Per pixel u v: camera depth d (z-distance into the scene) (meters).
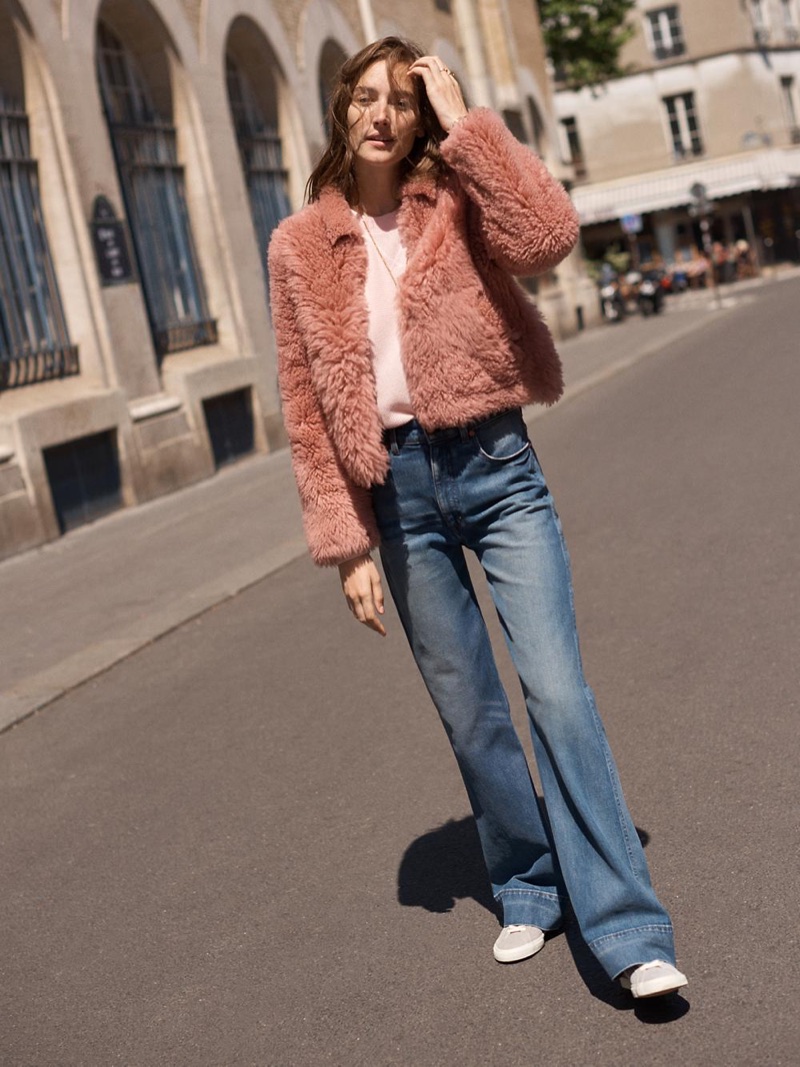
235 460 17.25
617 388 17.34
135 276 15.41
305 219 3.09
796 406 11.96
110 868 4.45
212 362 16.77
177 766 5.41
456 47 28.66
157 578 9.84
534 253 2.88
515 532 3.04
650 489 9.46
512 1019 3.00
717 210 50.66
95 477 14.24
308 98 20.53
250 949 3.64
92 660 7.51
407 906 3.71
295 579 8.80
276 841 4.39
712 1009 2.87
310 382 3.16
